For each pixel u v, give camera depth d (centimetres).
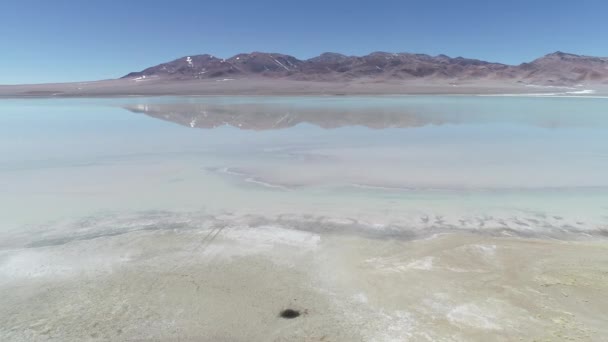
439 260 361
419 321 273
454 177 645
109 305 300
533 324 268
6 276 344
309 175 664
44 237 423
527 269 341
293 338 260
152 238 419
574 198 537
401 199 539
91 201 540
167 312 290
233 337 263
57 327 276
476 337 256
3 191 584
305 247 394
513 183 610
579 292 304
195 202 533
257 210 500
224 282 329
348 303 296
